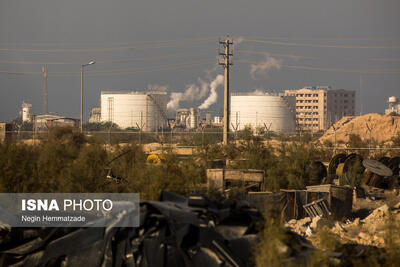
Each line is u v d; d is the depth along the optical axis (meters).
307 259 8.34
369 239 12.81
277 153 30.92
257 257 8.10
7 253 9.59
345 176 22.98
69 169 14.95
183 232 8.52
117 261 8.79
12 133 29.38
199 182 14.59
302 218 17.88
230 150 30.14
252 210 9.16
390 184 23.59
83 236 9.25
